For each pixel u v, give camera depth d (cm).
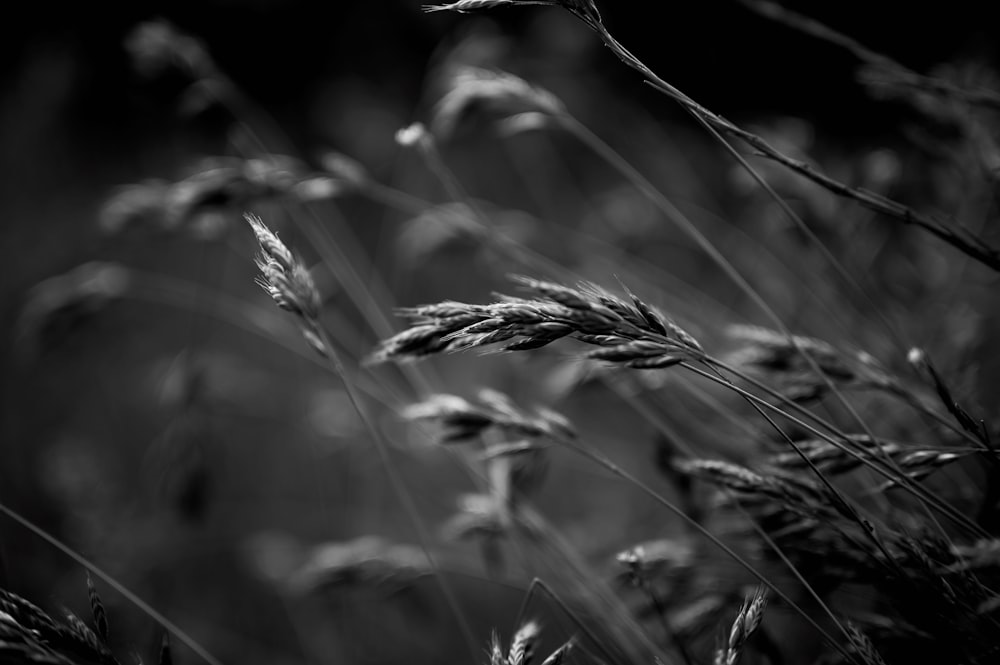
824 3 504
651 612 181
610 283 288
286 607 311
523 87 200
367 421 161
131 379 434
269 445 388
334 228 419
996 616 128
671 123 507
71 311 290
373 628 287
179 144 554
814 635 178
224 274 466
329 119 602
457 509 328
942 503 128
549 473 326
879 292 242
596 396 271
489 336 117
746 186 278
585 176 492
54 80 595
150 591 313
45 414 420
